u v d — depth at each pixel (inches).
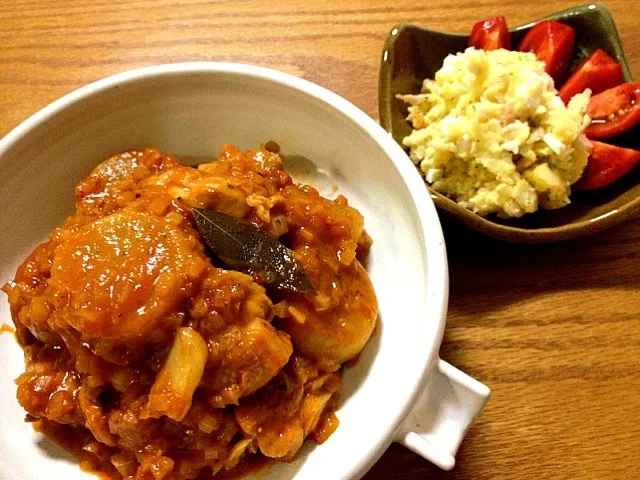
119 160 12.9
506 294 13.0
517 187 13.2
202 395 9.9
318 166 13.4
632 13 16.8
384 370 11.0
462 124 13.6
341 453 9.8
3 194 12.2
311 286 10.5
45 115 12.1
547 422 11.7
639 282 13.1
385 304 11.9
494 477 11.2
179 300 9.7
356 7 17.1
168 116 13.2
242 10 17.2
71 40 16.8
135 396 9.8
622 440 11.5
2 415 11.1
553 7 16.9
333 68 16.1
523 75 13.9
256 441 10.3
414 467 11.3
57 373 10.6
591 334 12.5
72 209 13.3
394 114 14.4
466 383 9.6
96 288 9.5
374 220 12.6
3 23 17.2
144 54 16.5
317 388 10.7
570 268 13.3
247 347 9.7
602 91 14.7
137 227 10.1
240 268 10.7
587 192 14.1
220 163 12.1
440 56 15.3
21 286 11.2
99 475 10.6
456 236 13.7
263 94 12.8
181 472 10.0
